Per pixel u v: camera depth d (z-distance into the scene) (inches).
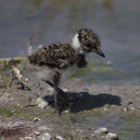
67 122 383.6
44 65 400.2
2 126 349.4
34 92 461.7
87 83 518.6
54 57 398.6
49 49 407.2
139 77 547.5
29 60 412.5
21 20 762.8
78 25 735.1
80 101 443.2
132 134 362.9
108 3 848.9
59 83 410.6
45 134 334.0
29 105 424.5
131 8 826.2
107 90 484.1
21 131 339.6
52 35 693.3
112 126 382.6
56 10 812.0
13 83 486.0
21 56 595.2
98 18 778.2
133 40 693.9
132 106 433.1
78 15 791.7
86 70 569.9
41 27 733.9
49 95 455.8
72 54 405.1
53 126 367.2
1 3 831.1
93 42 418.0
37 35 695.1
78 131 354.3
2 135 327.9
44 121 380.2
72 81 520.1
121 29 737.6
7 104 420.8
